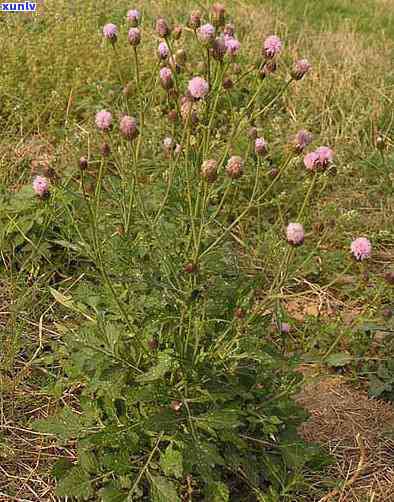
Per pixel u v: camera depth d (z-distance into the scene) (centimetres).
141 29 213
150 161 140
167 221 108
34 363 107
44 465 93
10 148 148
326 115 185
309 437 102
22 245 128
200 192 93
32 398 102
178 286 86
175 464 82
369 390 110
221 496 82
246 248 131
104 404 91
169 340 89
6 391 101
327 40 243
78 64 188
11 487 90
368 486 95
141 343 85
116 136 150
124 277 91
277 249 125
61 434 90
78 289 103
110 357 87
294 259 125
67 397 103
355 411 108
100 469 88
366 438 103
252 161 152
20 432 97
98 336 90
